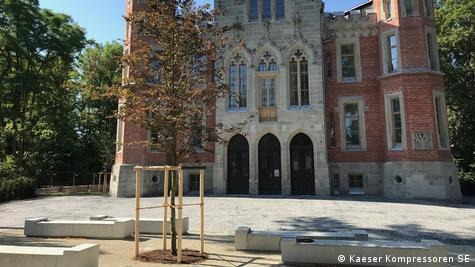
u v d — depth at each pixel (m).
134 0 26.16
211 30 10.33
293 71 25.28
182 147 10.16
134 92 9.88
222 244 10.36
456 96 29.56
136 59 10.00
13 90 30.59
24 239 11.17
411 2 23.75
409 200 20.52
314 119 24.06
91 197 24.56
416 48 23.12
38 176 35.06
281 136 24.36
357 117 25.75
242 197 22.42
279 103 24.67
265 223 13.52
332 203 19.02
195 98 10.04
